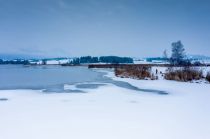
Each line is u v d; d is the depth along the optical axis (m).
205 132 8.09
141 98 15.08
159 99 14.64
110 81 27.14
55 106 12.28
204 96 15.86
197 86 21.56
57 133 7.92
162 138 7.51
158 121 9.41
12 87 21.36
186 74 27.17
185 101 13.94
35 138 7.45
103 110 11.37
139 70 33.34
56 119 9.62
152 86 21.77
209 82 24.66
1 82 26.12
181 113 10.79
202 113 10.78
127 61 151.50
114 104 12.94
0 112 10.83
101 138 7.48
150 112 10.99
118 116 10.19
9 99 14.53
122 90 19.06
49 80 28.84
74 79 30.52
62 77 34.53
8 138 7.44
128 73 34.06
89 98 14.97
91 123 9.08
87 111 11.11
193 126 8.75
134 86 21.91
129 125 8.84
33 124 8.91
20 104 12.84
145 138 7.50
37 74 43.03
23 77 34.59
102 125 8.83
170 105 12.68
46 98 14.91
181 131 8.17
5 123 9.02
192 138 7.52
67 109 11.55
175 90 19.00
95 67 84.69
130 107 12.11
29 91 18.45
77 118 9.80
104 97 15.46
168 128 8.50
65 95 16.33
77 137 7.56
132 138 7.50
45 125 8.78
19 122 9.16
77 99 14.57
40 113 10.64
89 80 28.64
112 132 8.06
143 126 8.73
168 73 29.97
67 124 8.92
